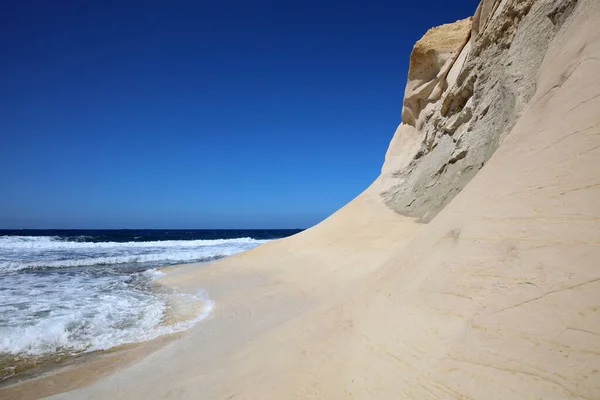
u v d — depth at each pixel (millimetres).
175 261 18344
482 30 7672
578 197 2342
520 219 2621
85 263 16375
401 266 3850
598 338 1673
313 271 9547
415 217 9352
